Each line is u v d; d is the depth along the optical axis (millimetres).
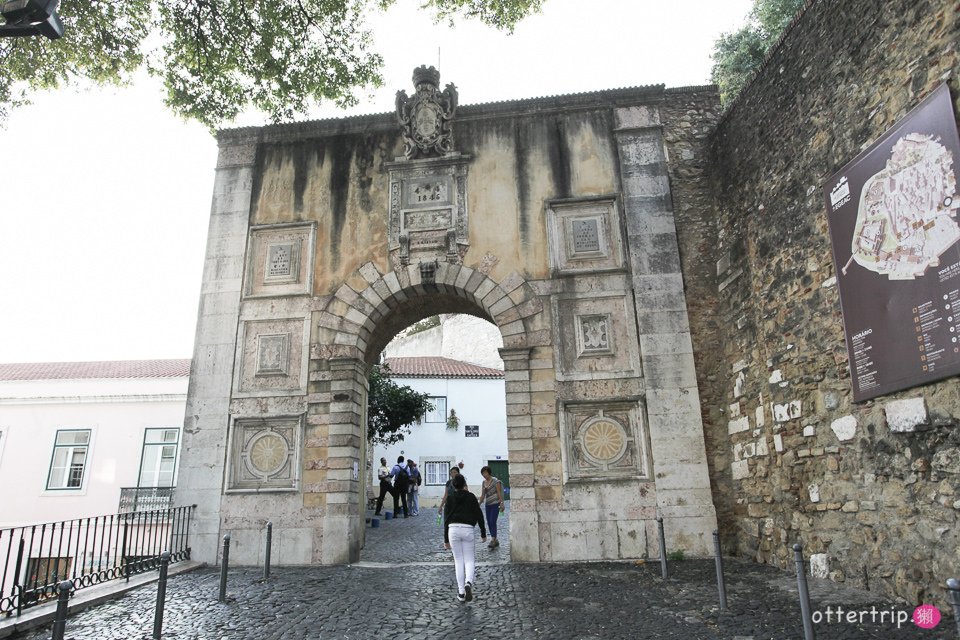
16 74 11359
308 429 11219
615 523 10258
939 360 6098
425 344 44812
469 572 7641
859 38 7582
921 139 6438
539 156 12188
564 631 6457
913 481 6508
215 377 11625
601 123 12305
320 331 11711
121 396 21078
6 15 5395
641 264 11406
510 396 10938
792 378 8820
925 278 6312
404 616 7129
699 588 8016
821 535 8094
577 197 11844
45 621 7062
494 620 6906
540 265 11609
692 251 11594
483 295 11531
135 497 20047
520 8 11820
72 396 21172
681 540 10102
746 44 17859
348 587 8656
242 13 11359
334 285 11953
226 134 13008
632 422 10758
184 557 10664
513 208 11953
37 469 20688
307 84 12125
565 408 10883
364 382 12211
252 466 11180
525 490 10453
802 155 8750
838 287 7766
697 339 11172
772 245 9477
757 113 10039
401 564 10430
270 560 10242
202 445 11289
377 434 21641
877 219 7086
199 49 11516
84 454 20828
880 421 7016
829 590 7418
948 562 6012
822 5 8344
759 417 9719
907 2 6766
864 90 7484
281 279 12109
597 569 9484
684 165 12062
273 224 12367
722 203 11250
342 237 12188
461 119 12562
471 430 31531
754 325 9977
